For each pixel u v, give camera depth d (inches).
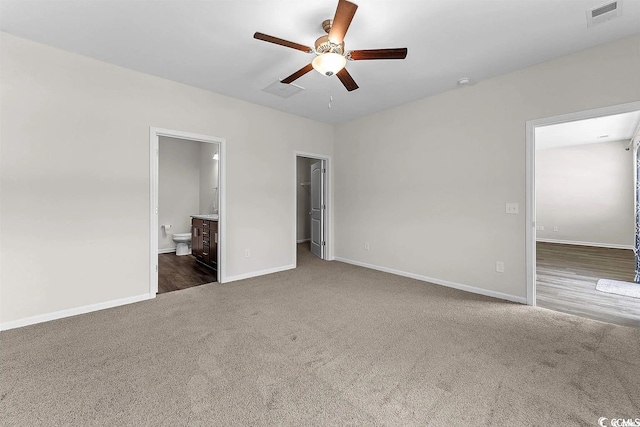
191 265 188.9
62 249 104.0
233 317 104.9
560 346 84.0
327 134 199.9
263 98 150.9
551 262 200.1
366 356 78.8
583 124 201.2
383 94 144.6
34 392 63.3
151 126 123.8
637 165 163.8
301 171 292.0
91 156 109.6
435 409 58.5
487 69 117.3
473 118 132.0
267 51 103.7
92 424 54.4
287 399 61.5
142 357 77.8
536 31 90.7
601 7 79.0
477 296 128.2
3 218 93.7
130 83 118.1
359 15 82.2
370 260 181.5
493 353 80.3
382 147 172.1
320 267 183.6
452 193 140.6
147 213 123.8
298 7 79.9
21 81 96.0
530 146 115.4
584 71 102.4
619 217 256.7
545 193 293.7
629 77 94.2
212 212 237.9
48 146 100.9
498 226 125.4
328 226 205.3
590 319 103.7
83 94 107.5
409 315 107.1
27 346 83.3
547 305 117.8
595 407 58.8
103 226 112.7
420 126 152.6
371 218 179.9
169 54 106.1
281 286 143.2
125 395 62.5
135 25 88.4
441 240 145.5
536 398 61.7
